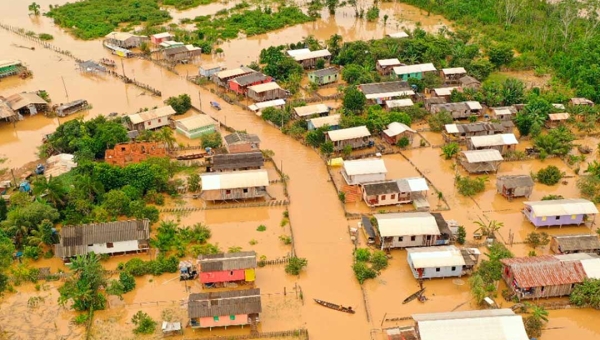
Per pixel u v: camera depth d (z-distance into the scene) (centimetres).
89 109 11219
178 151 9494
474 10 16675
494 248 6800
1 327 5931
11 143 9969
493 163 8925
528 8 16150
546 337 5819
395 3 18812
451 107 10600
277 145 9856
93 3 18188
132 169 8112
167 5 18512
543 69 12925
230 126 10525
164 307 6222
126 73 13150
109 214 7531
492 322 5481
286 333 5841
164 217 7819
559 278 6203
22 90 12131
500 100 10956
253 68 12850
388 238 7000
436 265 6481
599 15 15775
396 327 5903
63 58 14175
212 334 5869
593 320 6059
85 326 5947
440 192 8144
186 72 13250
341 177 8819
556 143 9356
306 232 7506
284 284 6594
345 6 18412
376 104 11106
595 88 11481
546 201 7606
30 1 19575
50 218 7181
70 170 8475
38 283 6575
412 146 9762
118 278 6675
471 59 13312
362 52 13188
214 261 6431
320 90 12169
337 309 6197
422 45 13300
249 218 7844
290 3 18662
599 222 7688
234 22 16550
